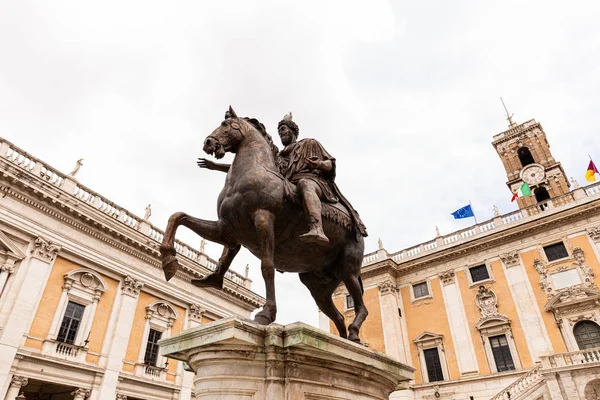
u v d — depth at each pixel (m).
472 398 20.28
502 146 37.88
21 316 14.10
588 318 19.02
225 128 3.10
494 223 24.73
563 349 19.09
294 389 2.22
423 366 22.95
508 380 19.58
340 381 2.53
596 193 21.45
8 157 15.58
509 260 22.67
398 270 26.66
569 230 21.48
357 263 3.40
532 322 20.50
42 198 15.97
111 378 16.22
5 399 12.92
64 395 15.86
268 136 3.42
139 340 18.25
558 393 15.16
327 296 3.59
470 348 21.77
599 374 14.66
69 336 15.66
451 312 23.39
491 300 22.17
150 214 21.31
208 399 2.22
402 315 25.23
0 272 14.18
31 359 14.02
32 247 15.34
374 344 24.22
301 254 3.11
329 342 2.36
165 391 18.41
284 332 2.25
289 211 2.91
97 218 17.72
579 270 20.23
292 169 3.32
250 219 2.78
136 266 19.16
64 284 16.00
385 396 3.03
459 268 24.42
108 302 17.55
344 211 3.36
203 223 3.01
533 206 23.70
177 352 2.52
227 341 2.20
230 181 2.98
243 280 26.56
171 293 20.53
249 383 2.21
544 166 33.94
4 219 14.63
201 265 22.56
